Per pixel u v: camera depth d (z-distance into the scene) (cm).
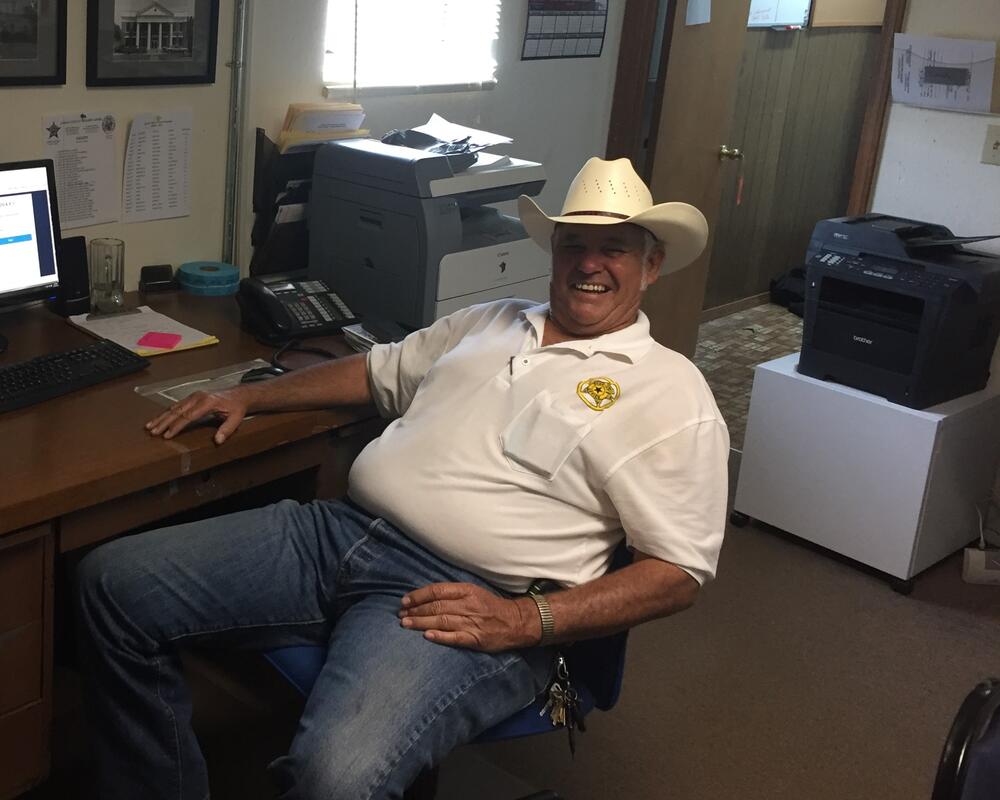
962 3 310
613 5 361
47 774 180
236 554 177
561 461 172
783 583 306
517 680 165
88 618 170
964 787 113
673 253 195
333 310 240
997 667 276
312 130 262
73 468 167
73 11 221
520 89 338
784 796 224
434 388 189
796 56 525
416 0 297
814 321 311
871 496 305
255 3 252
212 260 268
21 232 212
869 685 263
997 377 317
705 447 173
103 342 212
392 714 152
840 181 605
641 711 247
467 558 173
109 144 237
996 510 328
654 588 167
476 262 251
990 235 320
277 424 193
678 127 367
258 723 231
